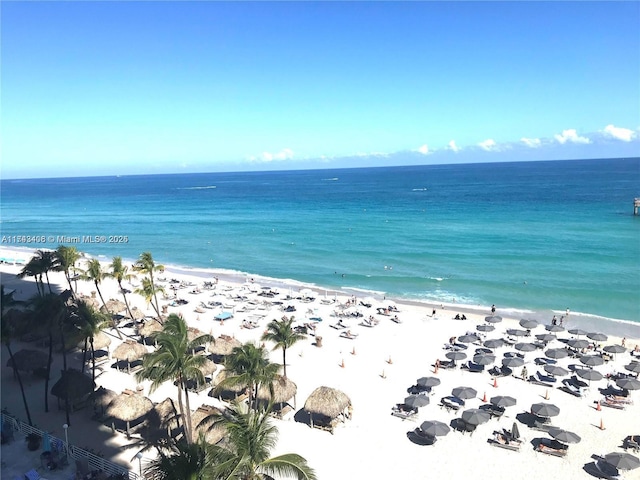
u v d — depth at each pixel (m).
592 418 30.17
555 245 86.19
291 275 73.94
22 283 68.31
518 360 36.44
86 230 128.62
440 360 39.50
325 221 130.88
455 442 27.47
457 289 63.06
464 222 118.12
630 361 38.62
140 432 27.75
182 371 23.72
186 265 84.00
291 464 16.14
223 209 175.62
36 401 32.12
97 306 49.66
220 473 15.61
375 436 28.06
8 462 23.98
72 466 23.69
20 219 158.00
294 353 41.50
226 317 50.53
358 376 36.59
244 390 31.95
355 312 51.56
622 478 23.89
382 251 87.56
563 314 52.41
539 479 24.08
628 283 62.84
